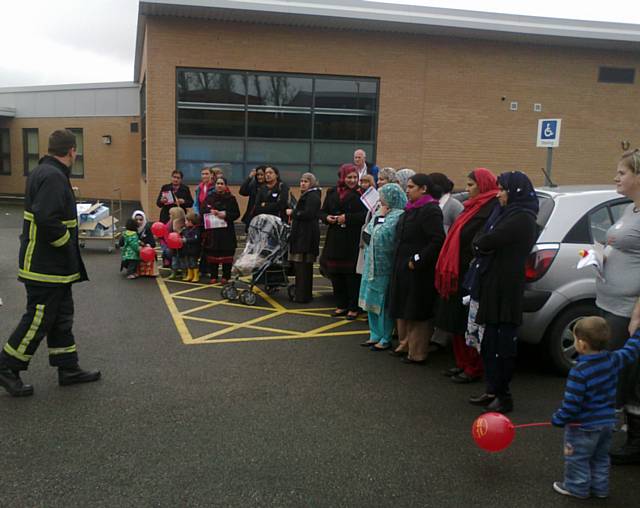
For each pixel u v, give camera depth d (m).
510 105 16.78
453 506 3.35
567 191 5.67
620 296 3.82
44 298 4.70
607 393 3.39
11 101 24.27
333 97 15.87
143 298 8.29
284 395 4.88
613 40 16.06
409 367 5.68
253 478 3.58
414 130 16.34
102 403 4.63
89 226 11.88
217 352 5.96
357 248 7.21
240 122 15.45
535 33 15.61
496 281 4.43
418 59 16.09
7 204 21.95
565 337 5.40
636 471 3.83
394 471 3.71
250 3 13.98
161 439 4.05
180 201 11.11
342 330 6.90
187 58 14.86
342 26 15.39
